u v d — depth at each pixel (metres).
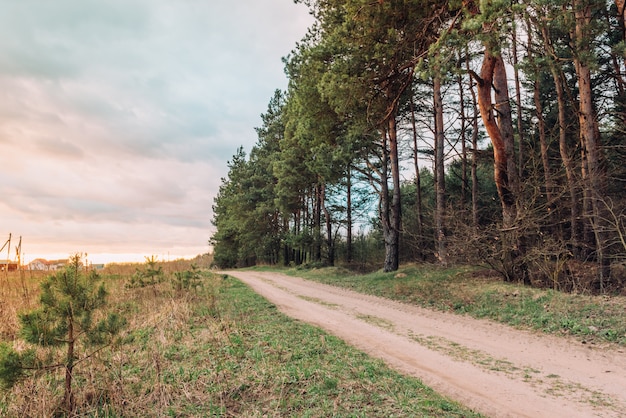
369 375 6.08
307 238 34.72
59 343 5.08
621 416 4.91
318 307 13.90
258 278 28.16
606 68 19.89
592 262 14.98
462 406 5.09
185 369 6.38
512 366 7.03
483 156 25.08
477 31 10.07
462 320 11.31
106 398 5.14
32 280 12.20
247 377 5.89
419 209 28.34
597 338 8.43
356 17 13.45
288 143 34.31
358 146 23.89
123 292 16.09
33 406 4.86
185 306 11.91
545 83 22.53
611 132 18.86
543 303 11.25
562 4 10.45
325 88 16.06
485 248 15.34
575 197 16.72
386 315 12.28
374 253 37.91
